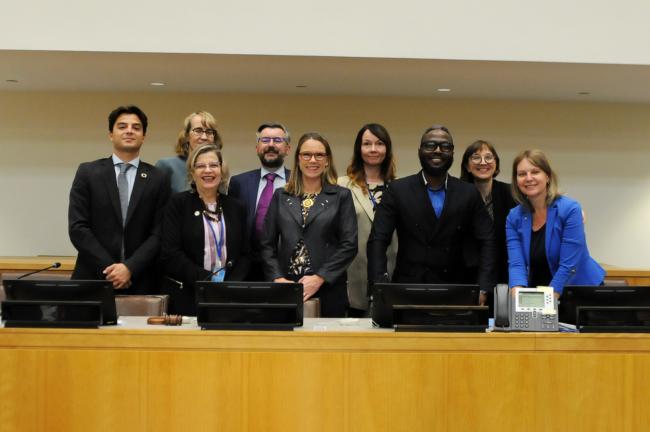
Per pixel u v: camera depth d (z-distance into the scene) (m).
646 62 4.75
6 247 6.52
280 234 4.02
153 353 2.82
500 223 4.32
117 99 6.48
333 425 2.83
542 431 2.85
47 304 2.91
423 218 3.92
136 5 4.66
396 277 4.05
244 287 2.93
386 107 6.57
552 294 2.99
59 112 6.48
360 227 4.38
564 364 2.86
